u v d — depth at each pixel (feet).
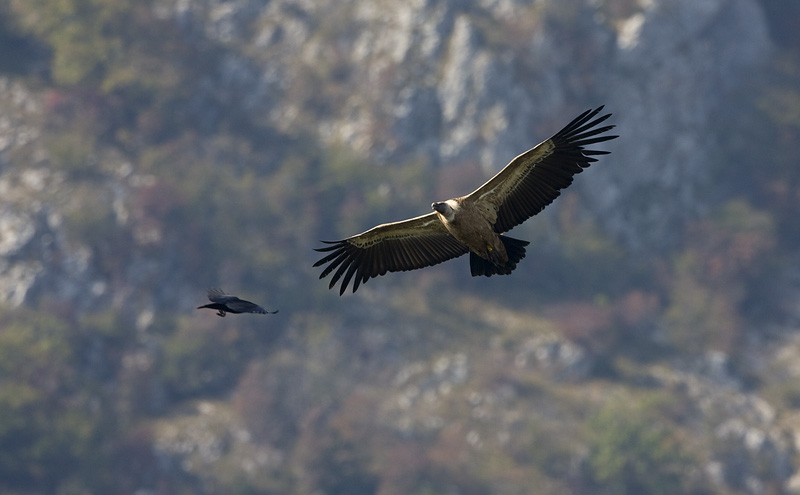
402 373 284.00
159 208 305.32
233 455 255.09
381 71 355.15
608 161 346.74
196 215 312.09
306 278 311.27
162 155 326.44
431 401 274.77
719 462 261.24
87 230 297.74
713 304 321.32
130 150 328.49
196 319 291.79
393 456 248.52
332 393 274.36
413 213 324.39
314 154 345.10
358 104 354.33
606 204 342.64
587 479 250.16
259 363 279.49
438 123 342.64
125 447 250.78
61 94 334.85
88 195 307.58
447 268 315.58
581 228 335.47
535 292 319.27
